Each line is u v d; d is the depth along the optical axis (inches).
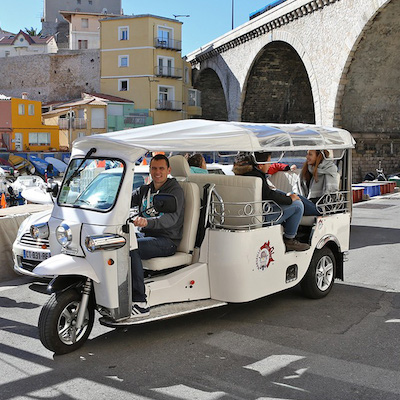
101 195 183.3
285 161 309.4
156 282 188.2
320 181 258.4
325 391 150.0
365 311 224.1
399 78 1131.9
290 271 223.1
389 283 272.1
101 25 2030.0
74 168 199.9
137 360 173.2
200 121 214.8
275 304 235.0
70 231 180.2
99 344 188.2
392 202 723.4
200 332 199.5
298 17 1291.8
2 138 1873.8
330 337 193.2
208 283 203.2
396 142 1194.6
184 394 148.9
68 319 178.5
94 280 173.0
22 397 148.0
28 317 221.6
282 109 1861.5
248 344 186.7
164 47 1994.3
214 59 1991.9
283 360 172.2
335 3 1128.8
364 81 1133.1
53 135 1953.7
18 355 179.2
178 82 2052.2
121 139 181.2
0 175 714.8
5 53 3144.7
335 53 1139.9
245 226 199.9
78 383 156.6
